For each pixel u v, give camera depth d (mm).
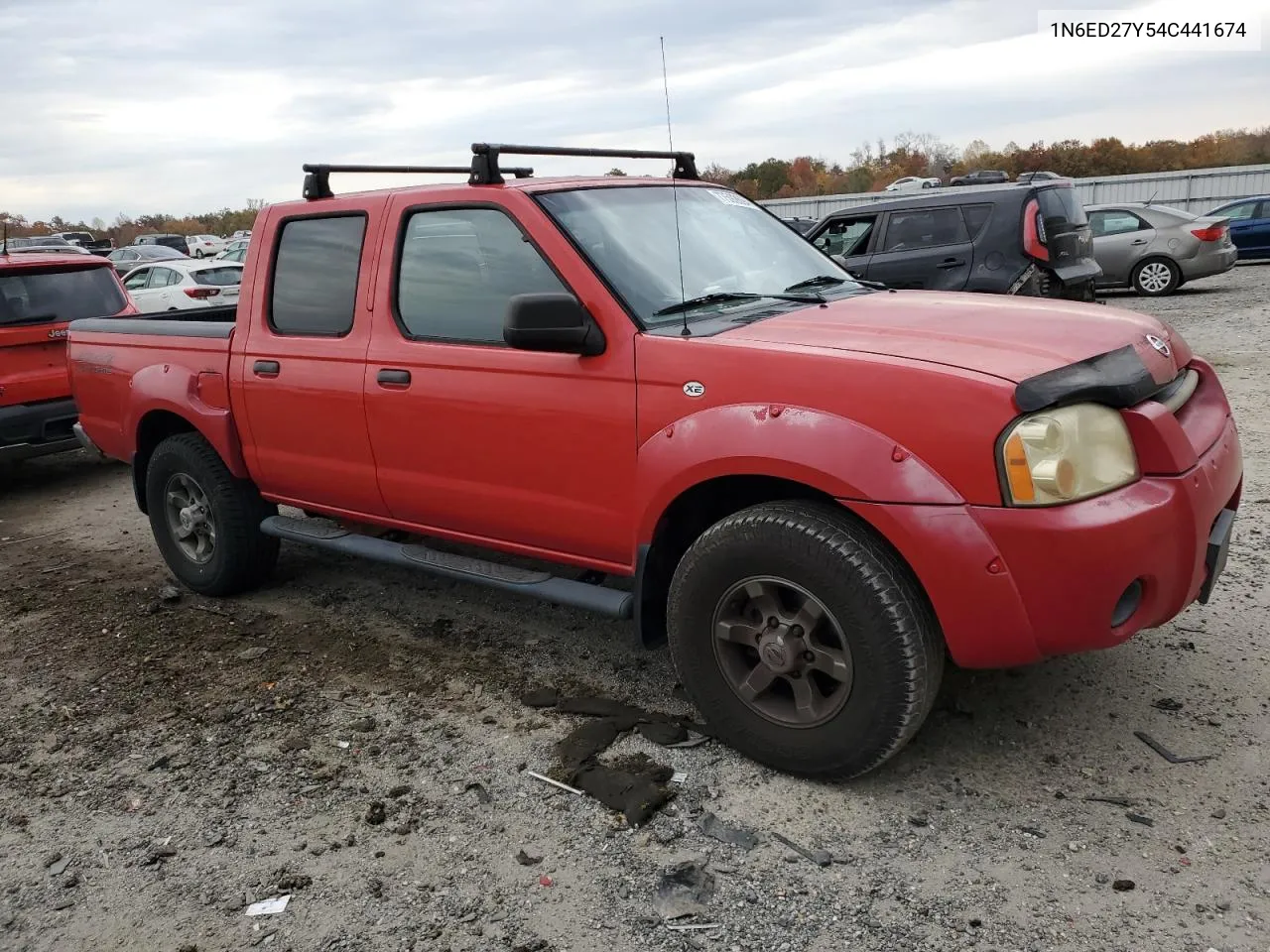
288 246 4367
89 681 4152
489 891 2678
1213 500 2895
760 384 2928
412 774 3281
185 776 3355
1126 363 2836
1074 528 2566
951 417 2645
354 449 4094
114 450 5371
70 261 7688
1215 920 2391
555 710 3641
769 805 2973
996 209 9391
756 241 4047
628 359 3203
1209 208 29625
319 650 4336
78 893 2775
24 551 6180
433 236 3803
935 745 3232
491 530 3781
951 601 2678
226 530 4789
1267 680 3480
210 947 2529
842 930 2447
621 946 2443
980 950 2354
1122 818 2803
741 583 3027
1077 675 3598
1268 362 9266
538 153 3896
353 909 2637
